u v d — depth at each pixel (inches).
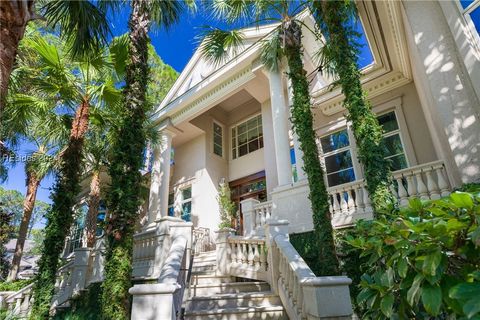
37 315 222.2
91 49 220.8
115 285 155.2
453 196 52.2
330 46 190.1
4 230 573.6
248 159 482.0
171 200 507.8
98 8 206.8
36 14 125.6
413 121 313.7
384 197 143.2
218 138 517.0
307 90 220.2
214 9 264.8
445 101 182.4
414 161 301.1
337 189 255.1
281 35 240.2
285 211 284.5
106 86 280.5
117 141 190.7
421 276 53.6
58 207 252.5
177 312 147.8
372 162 152.3
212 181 470.0
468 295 42.6
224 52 301.4
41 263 239.6
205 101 435.2
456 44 185.2
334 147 365.1
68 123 335.3
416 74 264.7
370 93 346.6
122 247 163.8
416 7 209.0
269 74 356.5
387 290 62.6
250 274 218.7
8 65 111.2
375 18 266.1
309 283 125.1
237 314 167.9
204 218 443.8
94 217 434.6
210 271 242.2
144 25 216.4
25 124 335.9
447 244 53.6
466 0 185.6
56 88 285.4
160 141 457.1
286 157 315.3
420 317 63.2
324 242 173.6
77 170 268.8
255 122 498.3
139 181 187.3
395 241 62.2
